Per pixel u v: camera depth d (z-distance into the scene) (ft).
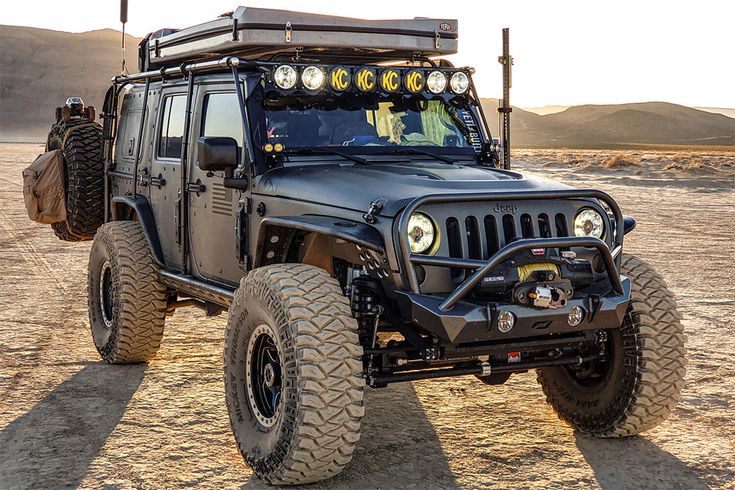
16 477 15.07
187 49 21.29
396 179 15.85
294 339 14.08
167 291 22.81
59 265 39.29
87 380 21.40
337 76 18.40
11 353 23.81
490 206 15.02
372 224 14.76
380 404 19.66
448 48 20.29
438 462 15.93
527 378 22.04
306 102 18.79
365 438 17.28
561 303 14.48
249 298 15.44
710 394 20.26
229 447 16.71
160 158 22.50
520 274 14.48
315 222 15.33
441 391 20.77
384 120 19.45
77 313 29.12
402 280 14.34
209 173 19.57
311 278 14.92
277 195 17.24
